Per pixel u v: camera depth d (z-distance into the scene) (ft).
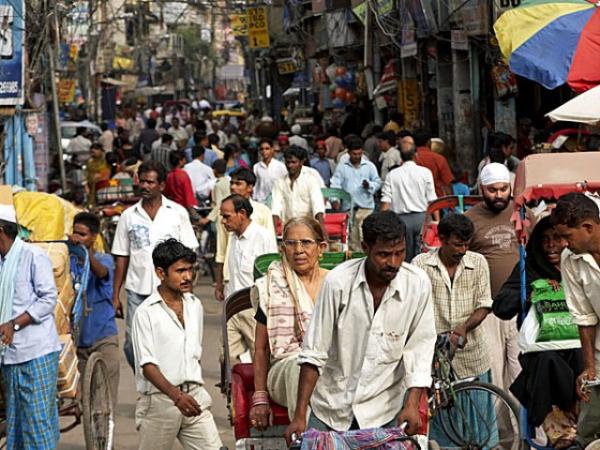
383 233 35.99
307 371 37.32
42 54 124.36
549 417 47.83
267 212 71.82
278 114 314.76
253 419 42.73
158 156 162.30
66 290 55.21
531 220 53.93
